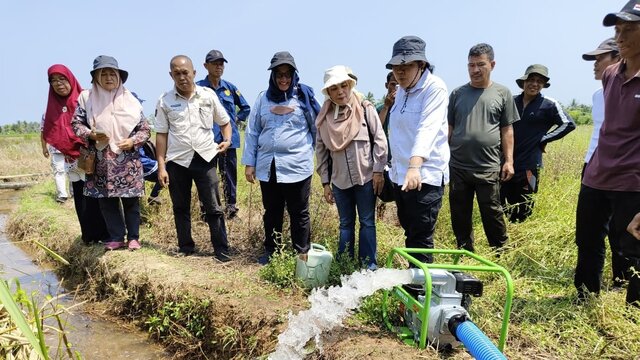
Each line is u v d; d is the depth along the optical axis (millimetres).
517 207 5344
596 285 3490
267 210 4672
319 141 4250
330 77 3834
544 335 3117
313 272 3910
